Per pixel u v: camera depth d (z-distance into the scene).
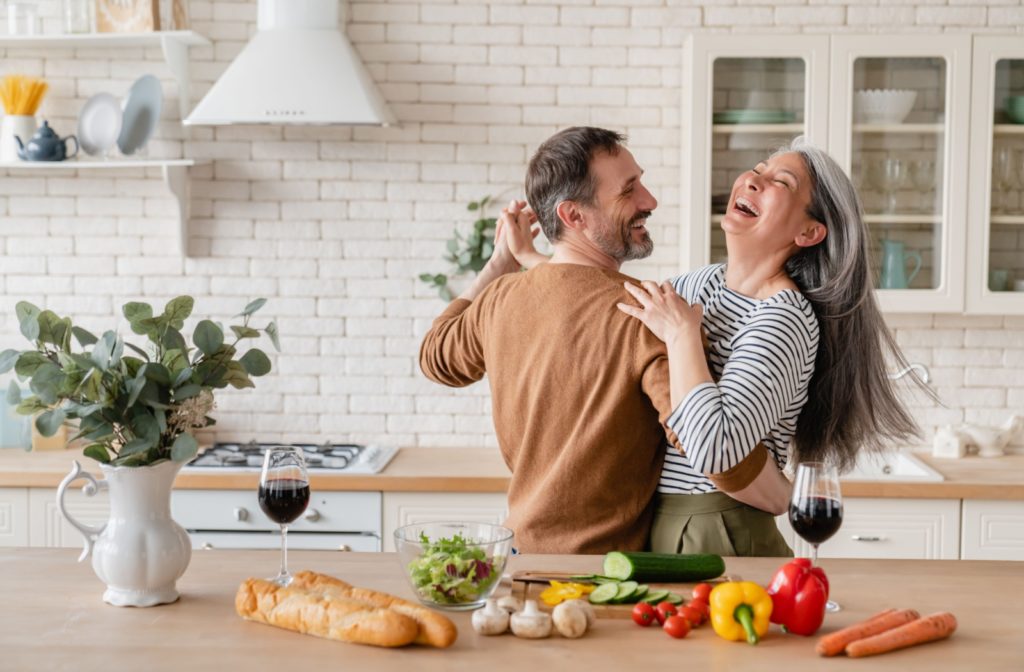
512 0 4.16
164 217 4.21
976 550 3.63
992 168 3.81
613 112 4.19
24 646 1.67
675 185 4.20
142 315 1.91
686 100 3.91
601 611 1.82
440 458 4.01
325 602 1.72
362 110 3.71
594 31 4.17
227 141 4.19
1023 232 3.84
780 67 3.80
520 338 2.29
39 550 2.23
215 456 3.87
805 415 2.41
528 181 2.36
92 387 1.82
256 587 1.79
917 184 3.81
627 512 2.25
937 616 1.72
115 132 4.06
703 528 2.25
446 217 4.21
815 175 2.32
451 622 1.67
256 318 4.24
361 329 4.25
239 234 4.21
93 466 3.76
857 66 3.79
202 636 1.72
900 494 3.60
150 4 3.89
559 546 2.25
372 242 4.22
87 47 4.15
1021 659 1.64
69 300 4.23
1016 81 3.80
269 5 3.83
